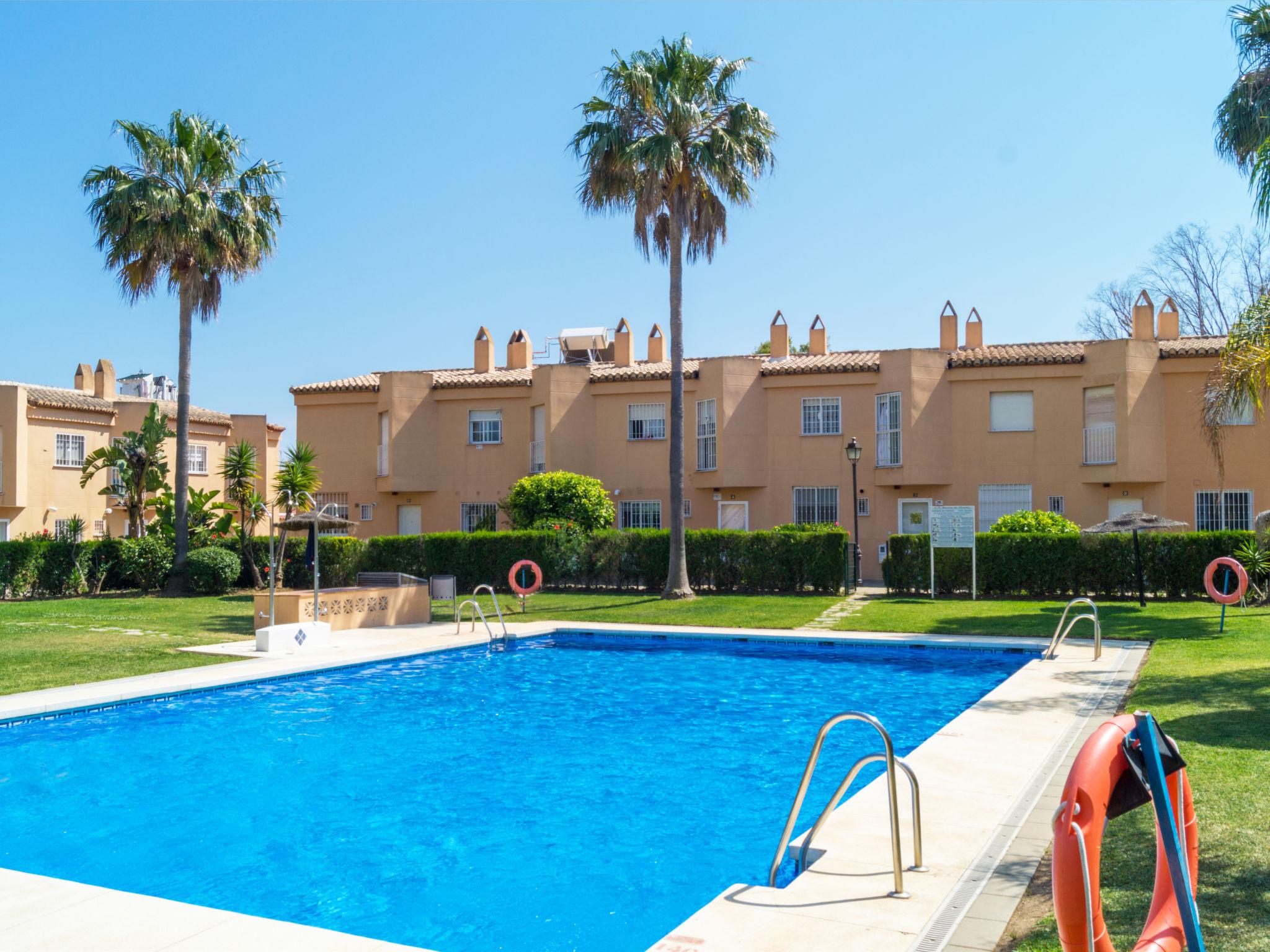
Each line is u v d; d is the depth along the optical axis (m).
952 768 7.94
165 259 26.67
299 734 10.82
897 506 30.23
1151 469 27.84
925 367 29.77
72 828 7.55
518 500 29.31
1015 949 4.44
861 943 4.58
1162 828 2.94
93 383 41.22
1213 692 10.54
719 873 6.51
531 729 11.07
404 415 33.84
